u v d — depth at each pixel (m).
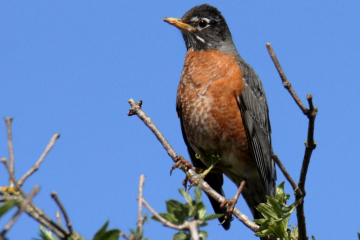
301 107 7.03
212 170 11.46
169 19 12.98
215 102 11.16
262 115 11.95
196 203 5.04
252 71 12.01
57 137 5.34
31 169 5.09
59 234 4.66
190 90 11.41
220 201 10.06
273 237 8.63
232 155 11.45
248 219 9.70
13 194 4.91
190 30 12.59
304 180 7.57
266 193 11.73
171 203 5.05
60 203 4.63
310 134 7.13
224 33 12.67
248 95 11.45
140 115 9.96
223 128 11.22
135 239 4.66
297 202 7.74
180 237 4.90
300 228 7.86
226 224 11.09
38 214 4.62
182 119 12.03
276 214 7.82
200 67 11.51
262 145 11.80
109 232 4.70
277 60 7.05
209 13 12.73
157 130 10.00
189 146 12.20
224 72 11.34
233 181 12.02
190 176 10.03
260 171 11.56
